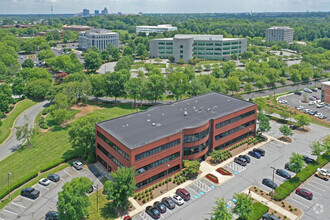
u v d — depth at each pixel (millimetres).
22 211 70625
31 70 190875
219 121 96500
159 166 82000
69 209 60750
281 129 110000
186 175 85188
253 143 107062
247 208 63188
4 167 92500
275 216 66438
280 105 152125
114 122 94312
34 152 102125
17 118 138375
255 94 175000
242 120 105500
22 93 164750
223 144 101250
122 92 152375
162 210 69938
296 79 194750
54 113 121562
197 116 98812
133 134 84875
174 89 152625
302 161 82562
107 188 68688
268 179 82250
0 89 152250
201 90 148875
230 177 85000
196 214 69750
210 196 76500
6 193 76625
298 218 68125
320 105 149250
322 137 112688
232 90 171125
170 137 82375
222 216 60406
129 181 69188
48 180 82125
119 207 72062
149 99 148875
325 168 90625
